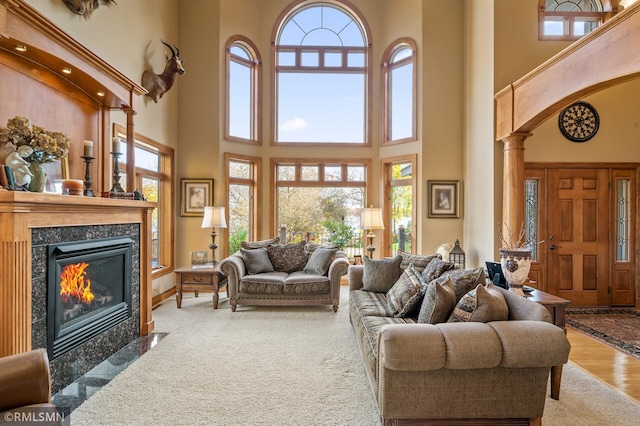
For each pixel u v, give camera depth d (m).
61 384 2.49
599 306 5.02
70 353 2.59
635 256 5.04
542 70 3.73
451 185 5.86
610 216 5.03
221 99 5.89
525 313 2.19
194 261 5.23
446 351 1.88
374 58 6.55
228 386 2.56
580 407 2.33
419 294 2.88
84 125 3.45
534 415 1.99
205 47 5.83
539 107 3.79
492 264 3.43
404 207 6.31
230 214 6.15
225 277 5.24
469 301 2.18
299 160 6.54
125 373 2.76
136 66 4.54
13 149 2.37
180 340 3.50
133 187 3.76
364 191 6.66
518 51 4.69
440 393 1.96
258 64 6.43
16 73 2.69
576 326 4.16
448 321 2.24
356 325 3.19
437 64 5.90
